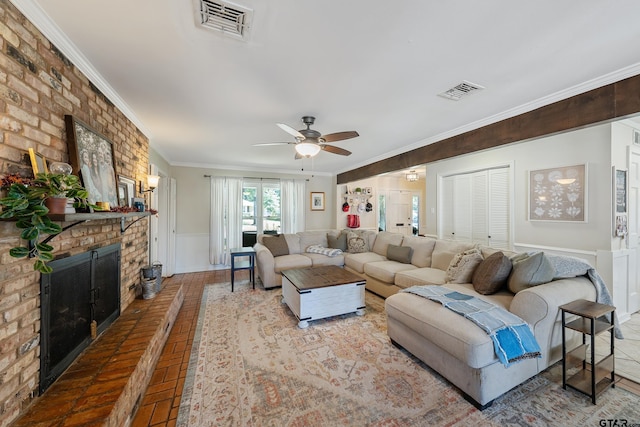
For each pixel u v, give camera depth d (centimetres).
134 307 257
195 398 173
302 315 278
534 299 188
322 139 275
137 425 150
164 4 129
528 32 149
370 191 715
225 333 265
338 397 173
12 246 120
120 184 245
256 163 550
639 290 305
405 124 304
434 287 250
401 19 139
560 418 154
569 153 302
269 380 191
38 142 138
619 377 189
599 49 164
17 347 122
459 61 178
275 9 132
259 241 492
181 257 534
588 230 286
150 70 190
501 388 167
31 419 119
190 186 541
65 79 162
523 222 346
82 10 132
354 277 322
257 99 238
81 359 168
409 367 205
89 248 188
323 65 183
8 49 119
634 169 299
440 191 470
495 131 277
